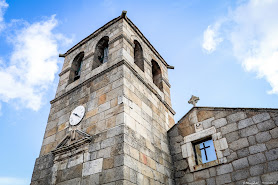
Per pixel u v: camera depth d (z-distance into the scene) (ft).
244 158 27.40
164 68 49.19
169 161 32.17
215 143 30.58
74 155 27.53
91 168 24.84
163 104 39.50
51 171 28.48
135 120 28.73
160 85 44.57
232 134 29.84
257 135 27.99
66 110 34.94
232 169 27.55
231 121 30.86
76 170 26.00
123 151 23.72
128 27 41.63
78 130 29.45
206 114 33.81
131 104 29.53
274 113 28.14
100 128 27.84
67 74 42.86
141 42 43.96
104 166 23.97
